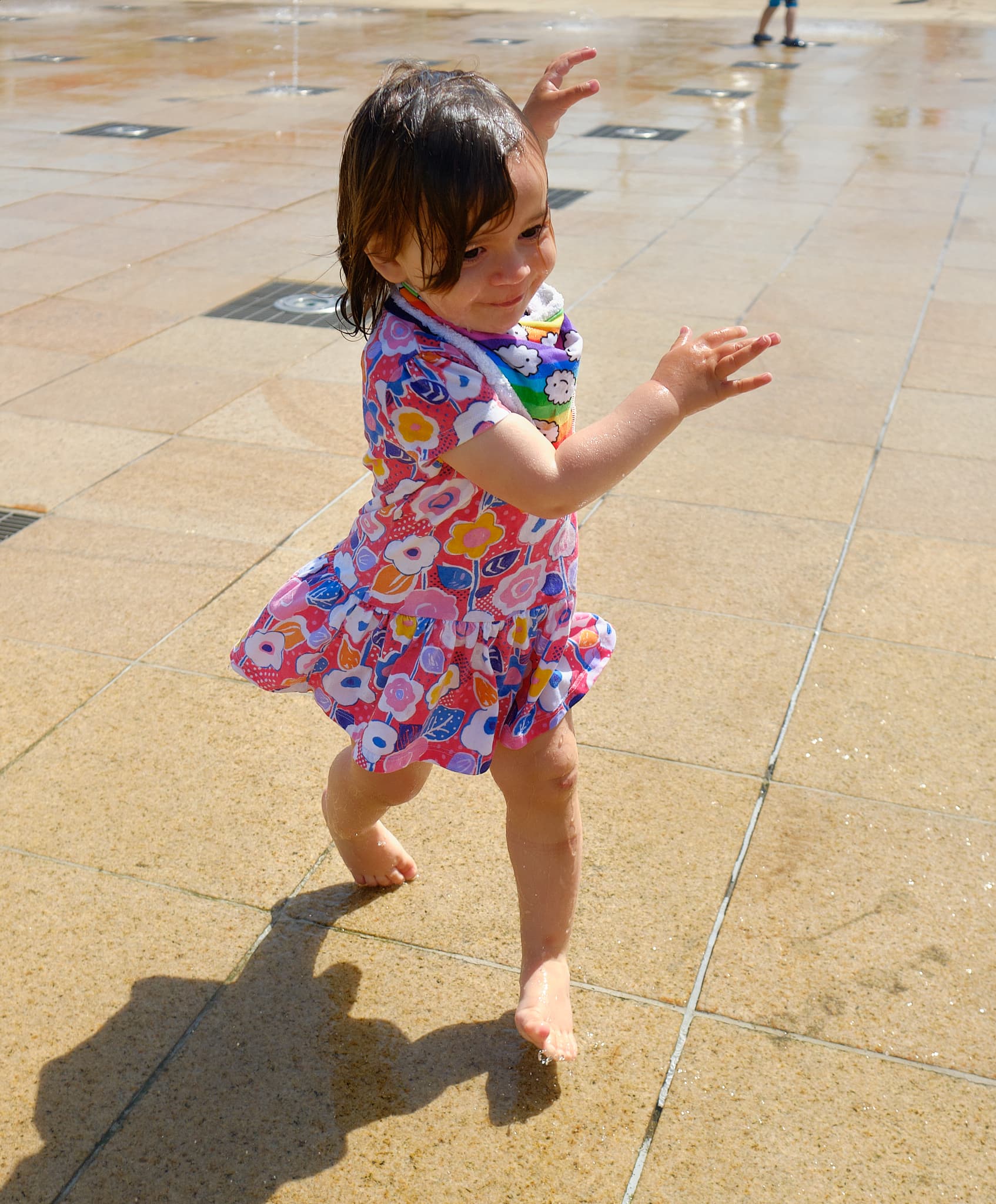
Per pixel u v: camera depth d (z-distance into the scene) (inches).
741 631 145.3
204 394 216.7
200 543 166.1
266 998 96.3
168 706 132.0
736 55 665.0
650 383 77.0
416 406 76.0
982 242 313.0
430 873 109.0
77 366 229.9
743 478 185.3
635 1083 88.9
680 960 99.1
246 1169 83.0
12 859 110.3
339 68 613.9
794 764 122.3
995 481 184.9
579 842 91.1
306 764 123.2
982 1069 89.8
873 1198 80.7
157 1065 90.7
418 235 71.9
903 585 155.7
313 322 254.2
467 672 85.4
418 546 82.9
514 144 71.3
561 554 87.0
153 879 108.1
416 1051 91.8
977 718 129.6
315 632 89.6
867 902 105.2
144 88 556.7
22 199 356.8
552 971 90.7
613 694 133.2
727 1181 81.9
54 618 148.4
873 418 207.2
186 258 299.0
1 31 754.8
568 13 870.4
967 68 619.2
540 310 82.0
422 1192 81.4
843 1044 91.8
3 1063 90.7
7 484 183.2
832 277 283.0
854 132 462.9
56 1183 82.0
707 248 307.4
